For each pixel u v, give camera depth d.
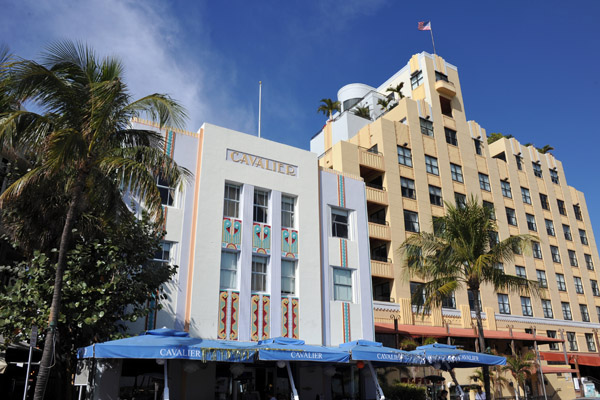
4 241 18.56
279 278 21.69
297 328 21.44
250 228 21.53
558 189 51.62
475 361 19.41
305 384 21.36
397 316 30.92
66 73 12.86
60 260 12.31
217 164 21.42
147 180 12.80
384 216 34.38
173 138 20.92
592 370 45.22
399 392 23.83
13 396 18.92
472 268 21.89
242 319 20.02
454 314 34.44
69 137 11.54
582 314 47.09
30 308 14.60
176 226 19.91
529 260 43.75
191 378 18.50
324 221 24.55
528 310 41.62
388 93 46.28
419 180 36.91
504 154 47.66
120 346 13.13
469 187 40.78
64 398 15.99
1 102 12.13
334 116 45.38
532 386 32.72
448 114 45.28
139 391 17.64
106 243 15.95
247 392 19.84
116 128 13.79
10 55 11.57
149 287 16.78
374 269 31.33
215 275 19.88
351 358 17.39
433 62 43.31
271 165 23.20
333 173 25.84
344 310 23.48
